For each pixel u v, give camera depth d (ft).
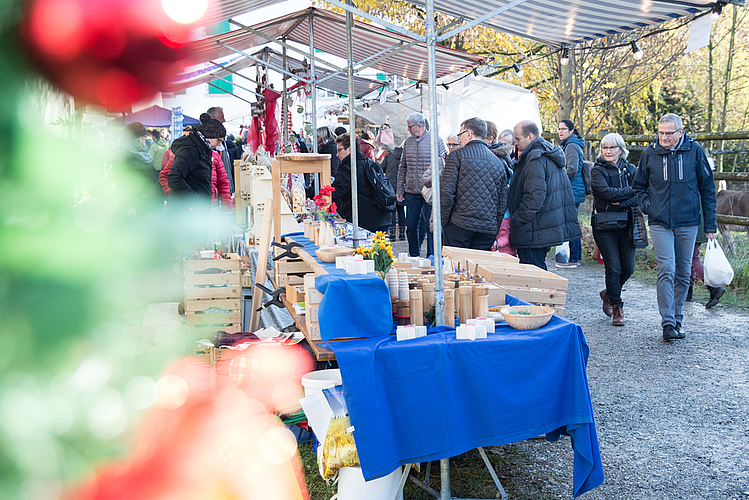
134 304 1.88
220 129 18.89
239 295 14.99
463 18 15.34
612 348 17.63
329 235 14.35
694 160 17.74
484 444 9.09
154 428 1.92
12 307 1.68
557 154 17.13
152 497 1.91
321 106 50.16
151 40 1.86
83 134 1.88
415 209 28.81
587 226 35.45
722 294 21.44
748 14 53.11
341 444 8.89
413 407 8.74
